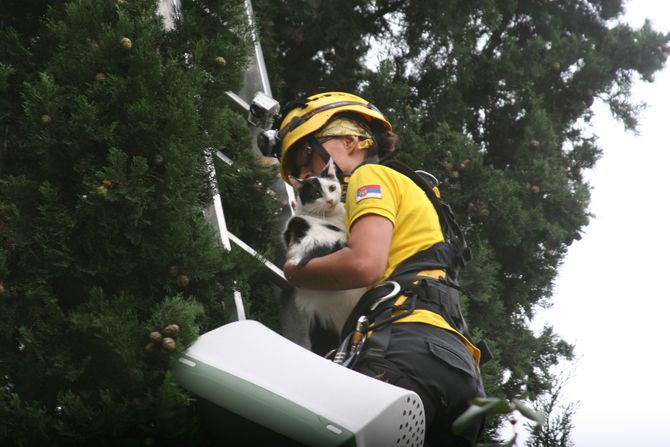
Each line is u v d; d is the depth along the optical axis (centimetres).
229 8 736
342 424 515
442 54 1186
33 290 579
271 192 852
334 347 704
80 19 638
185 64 692
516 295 1148
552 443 735
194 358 555
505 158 1232
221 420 552
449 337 582
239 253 665
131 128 614
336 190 700
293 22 1166
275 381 538
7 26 705
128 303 588
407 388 557
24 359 583
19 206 596
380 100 1073
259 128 868
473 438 595
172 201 612
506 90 1232
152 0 677
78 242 599
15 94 657
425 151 1060
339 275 588
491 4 1170
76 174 615
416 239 614
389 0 1193
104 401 542
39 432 541
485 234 1095
